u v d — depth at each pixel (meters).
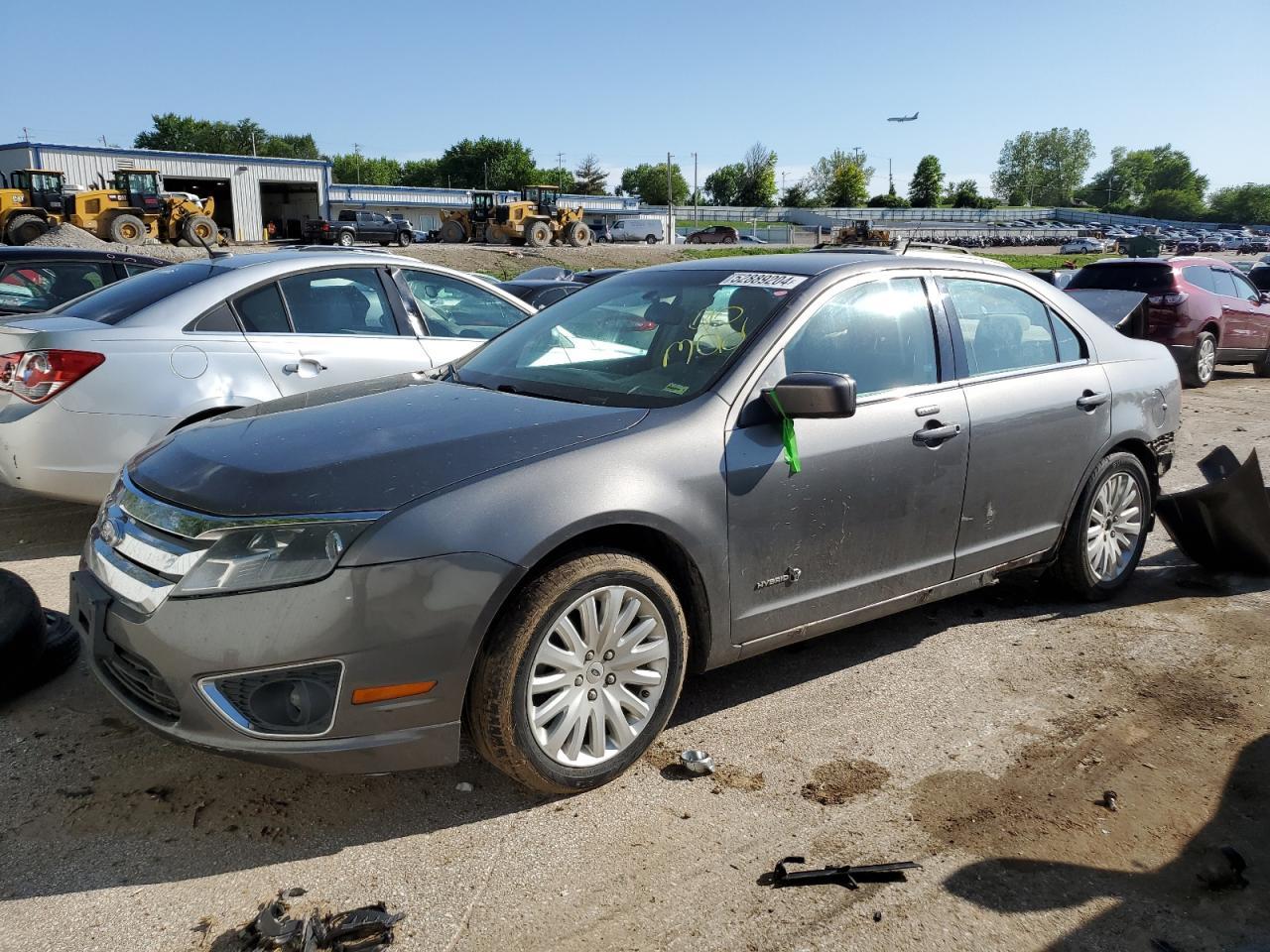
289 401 3.66
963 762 3.29
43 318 5.26
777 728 3.49
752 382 3.35
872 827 2.91
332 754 2.62
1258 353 13.73
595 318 3.95
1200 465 5.41
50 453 4.80
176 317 5.14
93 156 49.53
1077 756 3.34
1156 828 2.95
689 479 3.10
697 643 3.29
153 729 2.72
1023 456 4.14
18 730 3.35
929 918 2.53
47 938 2.38
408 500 2.70
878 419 3.61
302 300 5.58
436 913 2.50
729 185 130.50
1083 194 172.38
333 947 2.36
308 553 2.60
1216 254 81.56
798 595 3.47
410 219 72.25
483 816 2.92
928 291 3.99
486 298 6.45
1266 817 3.01
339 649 2.59
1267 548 5.04
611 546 2.99
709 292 3.79
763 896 2.59
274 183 58.44
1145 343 4.98
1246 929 2.52
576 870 2.69
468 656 2.71
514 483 2.81
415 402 3.41
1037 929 2.50
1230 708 3.71
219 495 2.74
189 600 2.62
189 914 2.48
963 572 4.06
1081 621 4.56
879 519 3.64
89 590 2.88
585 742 3.03
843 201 123.44
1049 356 4.43
